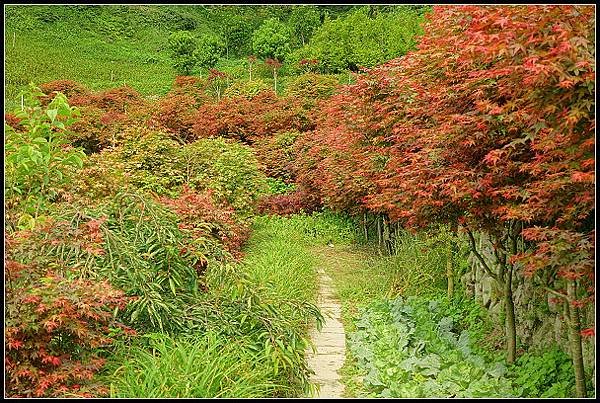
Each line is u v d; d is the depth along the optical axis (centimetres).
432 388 544
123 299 469
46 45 3934
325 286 1024
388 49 3269
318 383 571
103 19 4619
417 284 911
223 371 474
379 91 930
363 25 3453
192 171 1282
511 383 548
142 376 465
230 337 559
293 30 4231
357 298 934
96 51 4134
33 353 421
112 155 1228
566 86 380
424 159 584
